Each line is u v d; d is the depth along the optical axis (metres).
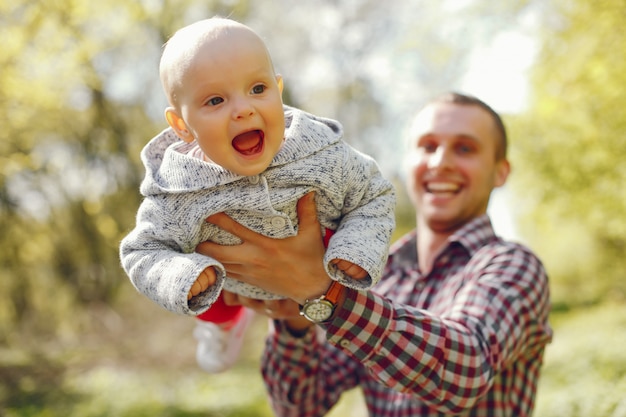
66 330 12.80
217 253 1.74
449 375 1.80
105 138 12.02
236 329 2.39
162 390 9.46
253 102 1.53
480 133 2.54
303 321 2.29
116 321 12.77
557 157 11.38
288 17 15.57
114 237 12.34
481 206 2.57
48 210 11.80
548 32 8.27
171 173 1.70
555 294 25.55
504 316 2.01
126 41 11.60
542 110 10.45
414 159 2.64
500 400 2.15
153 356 11.42
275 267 1.73
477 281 2.12
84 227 12.23
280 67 15.52
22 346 11.95
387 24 16.62
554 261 25.56
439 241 2.53
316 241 1.74
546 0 8.08
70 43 9.88
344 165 1.71
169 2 11.85
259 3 14.20
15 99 9.45
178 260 1.58
